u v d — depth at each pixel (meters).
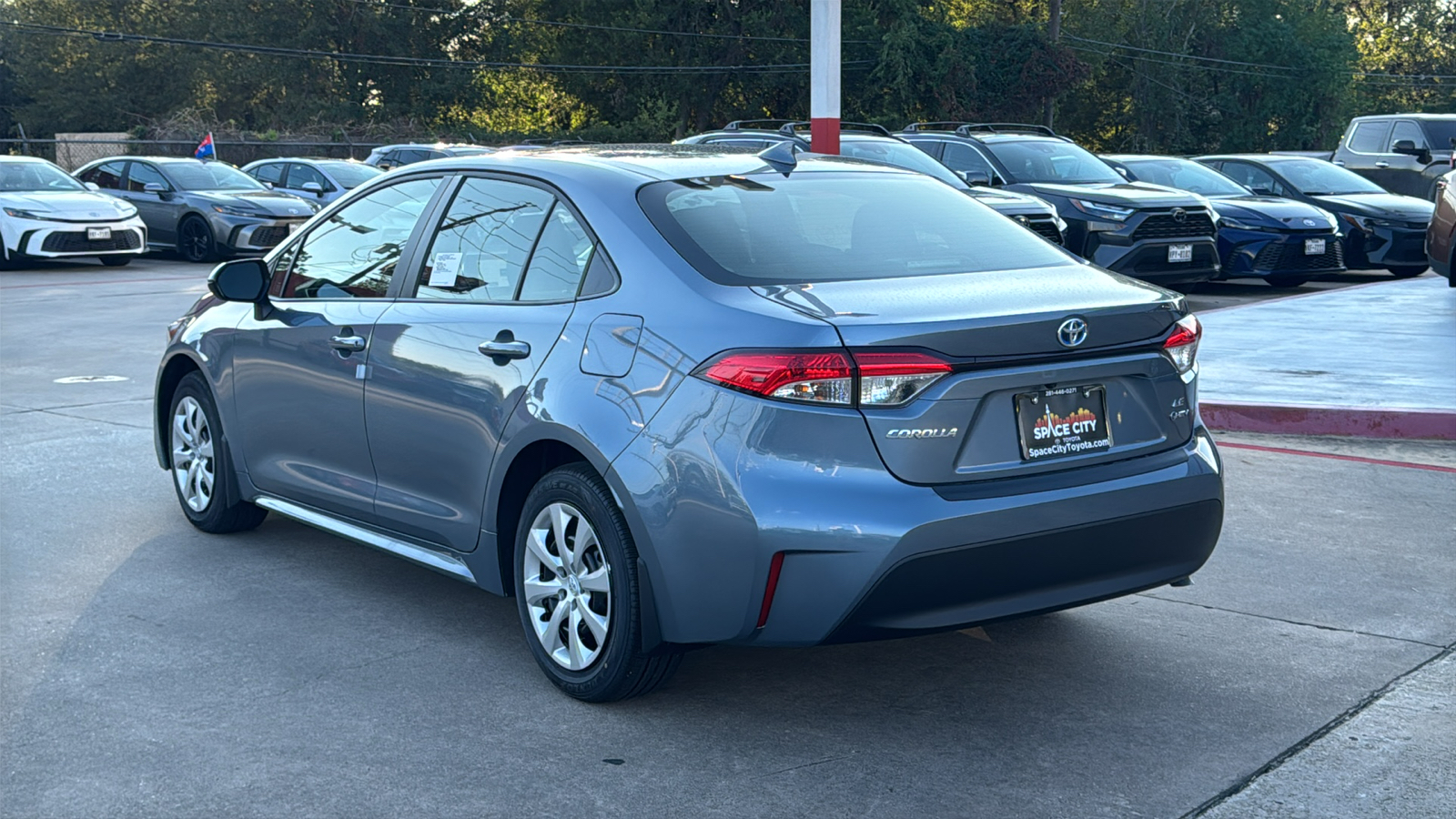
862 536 3.36
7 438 7.82
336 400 4.86
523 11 65.81
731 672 4.26
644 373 3.69
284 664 4.30
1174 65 68.19
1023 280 3.88
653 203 4.03
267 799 3.33
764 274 3.78
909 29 56.00
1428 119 20.67
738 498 3.44
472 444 4.23
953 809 3.28
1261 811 3.24
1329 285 16.30
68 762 3.55
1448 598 4.90
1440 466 6.94
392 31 63.28
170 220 21.22
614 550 3.75
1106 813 3.25
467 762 3.56
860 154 13.91
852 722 3.84
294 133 50.78
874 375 3.38
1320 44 70.38
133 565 5.40
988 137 14.87
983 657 4.37
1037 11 70.75
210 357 5.59
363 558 5.55
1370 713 3.85
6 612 4.81
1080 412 3.68
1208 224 13.52
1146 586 3.84
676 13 60.16
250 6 64.31
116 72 68.75
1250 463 7.05
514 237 4.34
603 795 3.36
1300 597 4.93
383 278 4.82
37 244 18.83
